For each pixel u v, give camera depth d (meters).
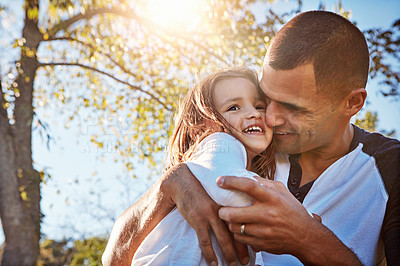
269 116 1.06
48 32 5.74
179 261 0.92
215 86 1.18
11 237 4.88
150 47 6.13
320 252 0.84
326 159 1.10
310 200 1.08
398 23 1.83
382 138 1.12
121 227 1.06
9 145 5.01
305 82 0.98
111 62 6.30
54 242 5.18
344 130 1.07
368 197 1.05
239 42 5.23
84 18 5.84
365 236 1.02
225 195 0.85
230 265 0.88
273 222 0.79
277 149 1.13
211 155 0.96
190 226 0.96
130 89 5.76
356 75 1.02
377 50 1.85
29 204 4.76
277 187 0.87
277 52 1.01
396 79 1.49
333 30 1.00
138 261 0.96
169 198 0.95
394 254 0.94
